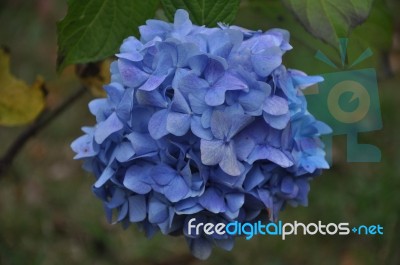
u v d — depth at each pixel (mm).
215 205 582
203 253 626
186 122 562
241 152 575
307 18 578
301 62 1012
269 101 570
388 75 811
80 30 630
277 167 593
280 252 1309
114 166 595
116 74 599
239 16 1269
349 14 577
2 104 790
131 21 635
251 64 570
